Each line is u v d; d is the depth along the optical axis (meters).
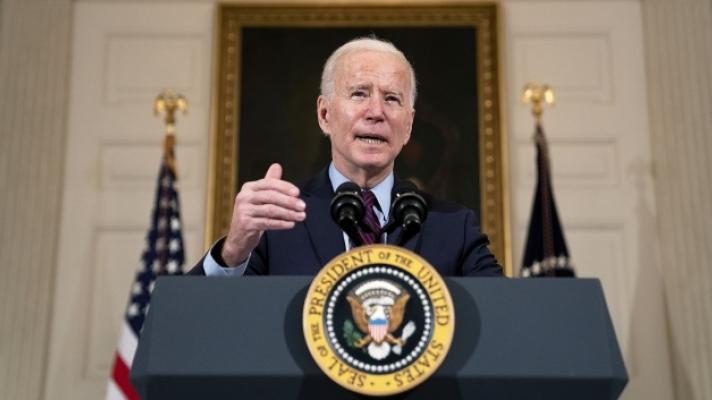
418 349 2.22
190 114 8.91
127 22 9.20
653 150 8.80
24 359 8.10
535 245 7.92
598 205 8.68
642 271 8.50
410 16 9.09
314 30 9.10
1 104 8.72
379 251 2.32
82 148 8.81
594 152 8.82
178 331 2.31
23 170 8.56
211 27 9.21
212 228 8.47
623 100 8.97
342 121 3.67
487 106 8.84
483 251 3.54
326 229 3.48
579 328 2.32
